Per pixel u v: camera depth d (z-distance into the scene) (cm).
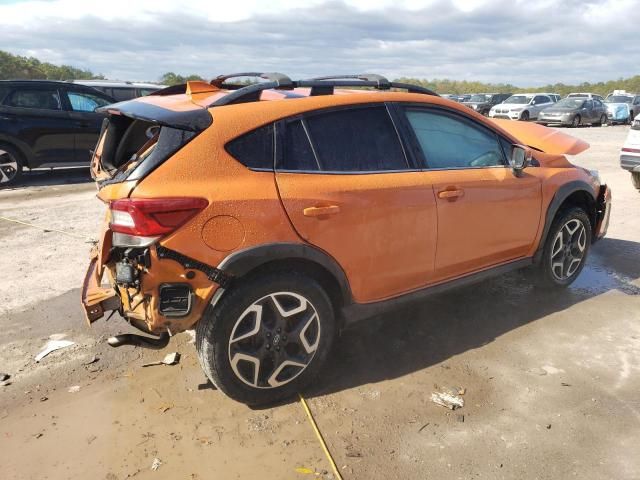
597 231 491
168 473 253
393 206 322
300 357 307
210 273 267
